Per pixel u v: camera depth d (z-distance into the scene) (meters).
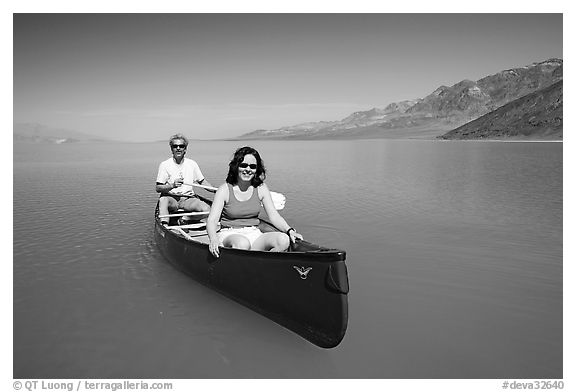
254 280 4.76
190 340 4.46
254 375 3.91
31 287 5.77
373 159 26.67
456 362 4.07
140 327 4.71
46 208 10.79
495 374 3.90
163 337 4.51
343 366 4.02
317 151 39.62
